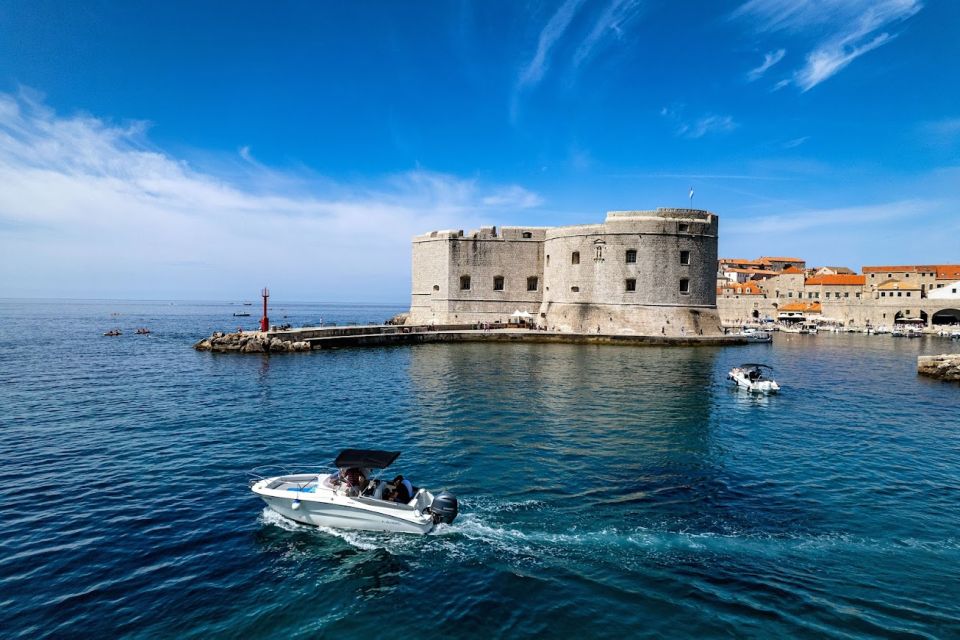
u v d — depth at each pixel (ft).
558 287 208.33
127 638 29.45
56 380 108.78
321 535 41.34
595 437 67.00
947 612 32.14
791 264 513.86
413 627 30.76
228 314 605.73
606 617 31.55
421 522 40.88
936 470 57.11
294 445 62.75
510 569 36.76
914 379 121.29
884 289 350.43
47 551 38.27
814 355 172.24
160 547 39.19
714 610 32.22
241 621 31.09
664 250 191.11
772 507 46.85
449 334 186.80
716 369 127.24
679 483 52.03
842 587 34.76
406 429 69.67
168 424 72.28
